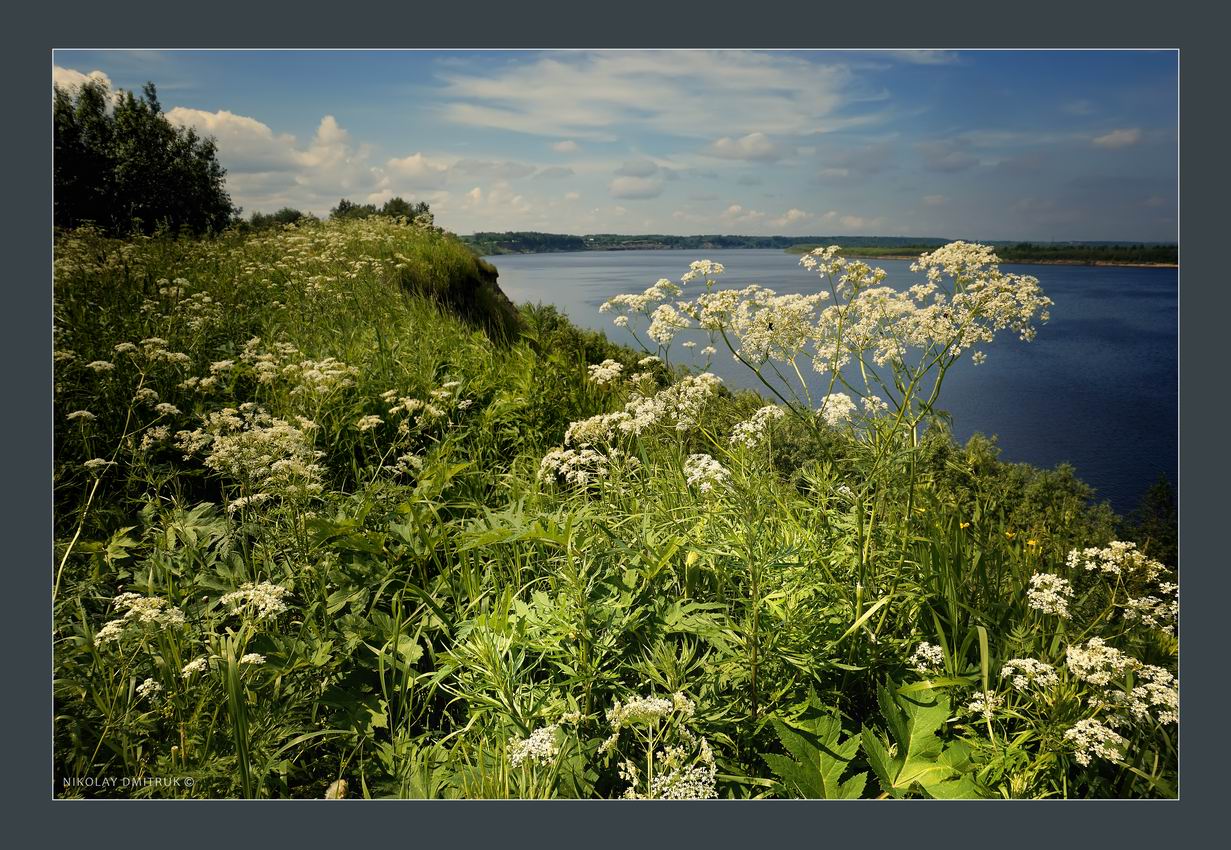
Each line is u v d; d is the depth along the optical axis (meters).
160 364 5.07
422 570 3.46
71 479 3.93
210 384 4.77
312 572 3.24
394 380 5.82
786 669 2.78
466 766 2.46
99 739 2.46
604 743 2.42
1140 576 2.76
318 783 2.55
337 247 11.31
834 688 2.78
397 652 2.90
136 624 2.59
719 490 3.16
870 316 3.05
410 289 10.94
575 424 3.81
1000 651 2.89
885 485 3.15
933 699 2.58
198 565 3.34
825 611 2.97
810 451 3.87
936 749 2.45
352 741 2.64
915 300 3.10
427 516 3.73
